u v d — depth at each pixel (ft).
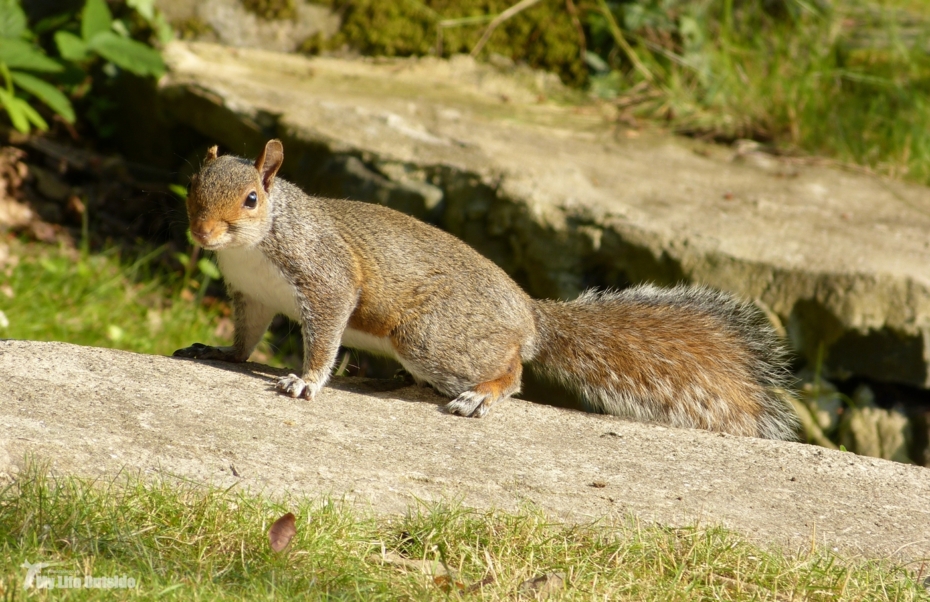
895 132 51.67
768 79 55.16
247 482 22.35
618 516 22.90
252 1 57.47
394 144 46.52
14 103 46.96
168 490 20.94
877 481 26.32
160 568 18.92
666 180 46.19
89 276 46.03
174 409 25.36
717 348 32.07
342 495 22.33
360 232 29.14
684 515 23.27
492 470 24.64
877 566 21.57
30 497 19.94
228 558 19.56
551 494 23.71
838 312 36.96
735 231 40.22
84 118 56.29
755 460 27.09
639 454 26.81
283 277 28.14
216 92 50.14
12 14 50.31
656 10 58.39
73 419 23.85
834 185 47.70
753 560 21.09
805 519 23.73
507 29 59.06
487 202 42.70
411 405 28.78
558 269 40.93
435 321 29.27
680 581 20.30
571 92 57.88
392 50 58.59
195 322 45.42
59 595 17.37
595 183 44.47
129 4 52.75
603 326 31.73
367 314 29.37
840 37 57.72
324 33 58.49
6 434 22.41
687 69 57.67
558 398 40.40
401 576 19.66
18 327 41.01
